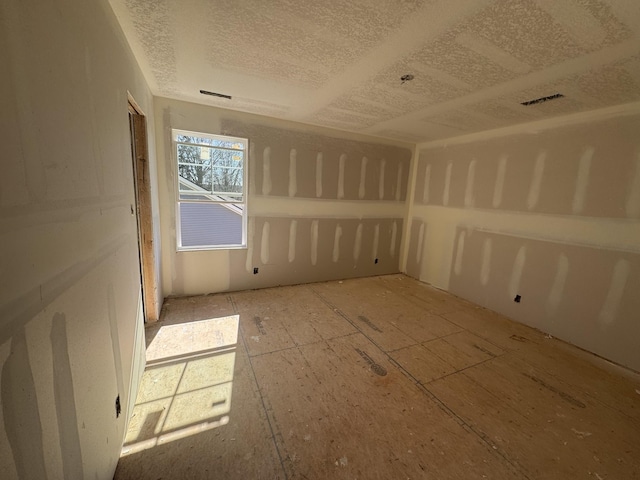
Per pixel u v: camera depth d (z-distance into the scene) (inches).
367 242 186.2
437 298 156.2
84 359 41.5
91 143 46.1
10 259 26.0
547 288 120.3
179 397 73.7
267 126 140.7
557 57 69.1
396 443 62.8
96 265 46.8
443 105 109.0
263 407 71.4
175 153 125.8
